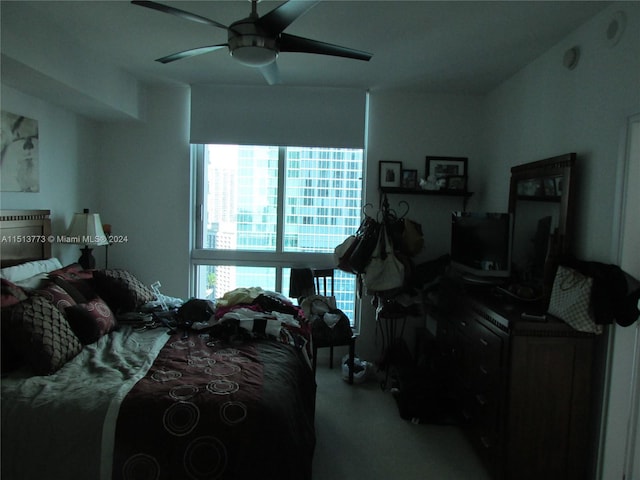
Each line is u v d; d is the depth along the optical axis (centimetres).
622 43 181
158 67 296
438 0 192
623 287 171
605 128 191
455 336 265
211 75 313
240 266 365
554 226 219
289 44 179
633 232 176
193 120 337
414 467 216
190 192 352
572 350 185
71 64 241
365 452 228
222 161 359
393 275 293
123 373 170
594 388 191
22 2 201
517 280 259
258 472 141
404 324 342
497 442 197
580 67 213
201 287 369
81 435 140
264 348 207
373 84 325
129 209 351
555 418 188
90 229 288
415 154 347
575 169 210
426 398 264
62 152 298
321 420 262
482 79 303
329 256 361
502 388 193
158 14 213
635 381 181
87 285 241
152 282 356
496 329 202
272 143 339
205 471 139
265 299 267
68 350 180
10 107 246
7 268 223
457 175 342
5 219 238
